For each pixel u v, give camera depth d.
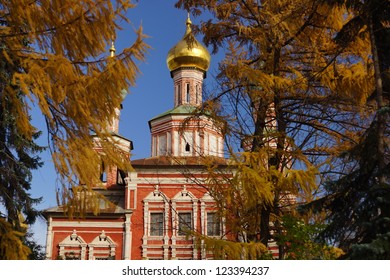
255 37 11.55
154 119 33.44
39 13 8.38
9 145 13.41
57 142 8.83
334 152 11.27
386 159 8.10
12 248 8.24
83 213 9.17
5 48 8.61
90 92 8.49
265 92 11.22
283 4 11.29
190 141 25.12
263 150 10.59
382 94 8.35
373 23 9.09
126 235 28.23
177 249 27.91
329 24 11.52
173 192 28.86
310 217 10.64
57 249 28.06
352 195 8.32
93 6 8.30
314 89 11.53
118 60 8.36
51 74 8.27
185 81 35.09
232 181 10.28
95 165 8.84
